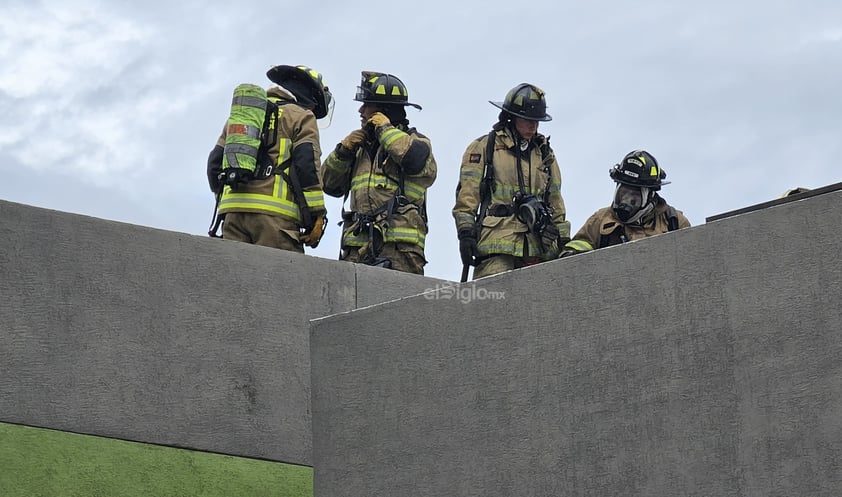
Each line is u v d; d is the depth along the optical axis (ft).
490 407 43.93
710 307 40.34
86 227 51.26
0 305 49.21
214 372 52.21
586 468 41.60
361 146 61.11
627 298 41.91
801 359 38.55
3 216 50.01
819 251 38.88
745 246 40.11
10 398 48.62
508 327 44.14
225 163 54.80
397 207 59.57
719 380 39.75
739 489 38.81
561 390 42.60
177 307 52.16
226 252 53.47
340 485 46.44
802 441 38.11
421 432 45.16
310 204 55.77
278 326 53.72
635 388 41.19
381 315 46.88
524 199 61.98
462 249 61.62
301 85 58.85
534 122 63.21
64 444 49.06
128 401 50.52
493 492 43.24
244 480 51.65
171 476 50.52
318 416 47.44
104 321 50.75
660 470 40.24
